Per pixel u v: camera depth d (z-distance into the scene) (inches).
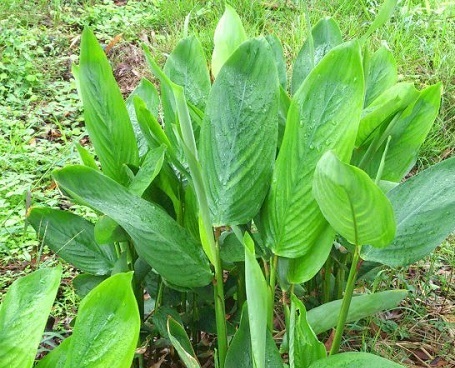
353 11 208.8
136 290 79.1
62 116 177.3
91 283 82.7
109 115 76.5
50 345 96.0
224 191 69.3
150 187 79.6
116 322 47.3
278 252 68.0
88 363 47.1
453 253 118.0
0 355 48.8
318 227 65.2
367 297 71.1
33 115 175.5
